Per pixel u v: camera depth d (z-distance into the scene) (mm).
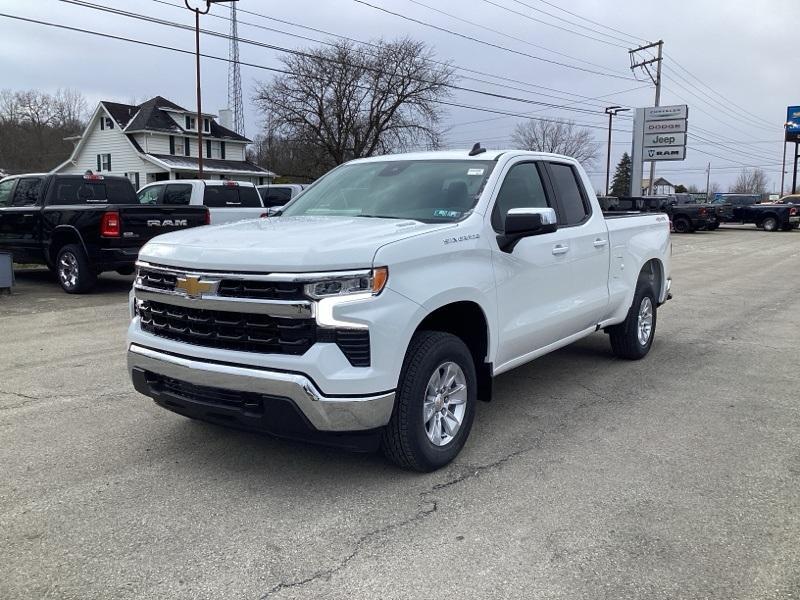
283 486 3854
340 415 3422
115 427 4789
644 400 5582
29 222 11523
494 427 4898
